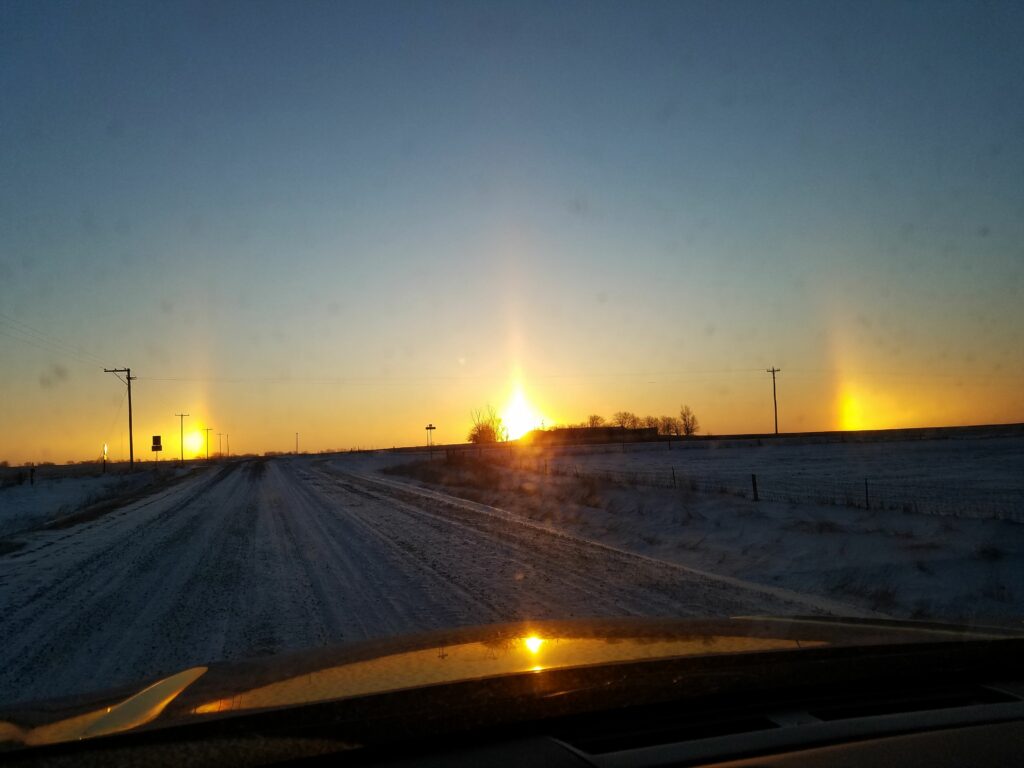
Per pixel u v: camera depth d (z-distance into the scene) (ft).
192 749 8.30
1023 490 77.15
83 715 9.90
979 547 39.45
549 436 385.70
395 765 8.50
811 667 10.83
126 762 8.05
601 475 113.70
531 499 85.92
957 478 96.48
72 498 120.16
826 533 47.01
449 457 195.42
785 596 33.04
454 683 9.93
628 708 9.70
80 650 25.95
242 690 10.41
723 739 8.98
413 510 79.97
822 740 8.91
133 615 31.45
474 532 59.11
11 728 9.35
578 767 8.29
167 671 23.15
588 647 12.47
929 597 31.58
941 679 11.27
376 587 36.37
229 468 252.21
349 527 63.87
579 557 45.47
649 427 405.18
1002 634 13.23
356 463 264.31
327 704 9.21
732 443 277.03
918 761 8.30
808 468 129.80
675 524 57.57
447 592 34.71
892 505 61.21
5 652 25.91
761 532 50.14
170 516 78.18
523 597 33.24
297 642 26.37
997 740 8.87
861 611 29.78
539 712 9.23
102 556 49.67
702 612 29.73
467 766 8.41
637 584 36.14
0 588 38.55
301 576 40.09
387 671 11.02
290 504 90.48
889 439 283.18
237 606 32.76
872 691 10.97
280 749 8.35
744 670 10.76
